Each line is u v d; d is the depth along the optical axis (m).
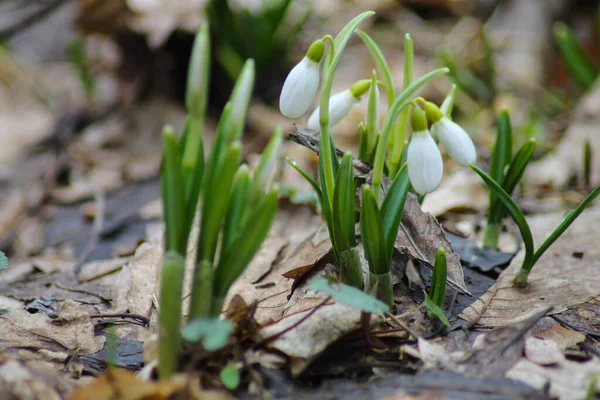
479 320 0.54
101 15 1.06
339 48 0.50
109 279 0.61
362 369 0.51
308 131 0.54
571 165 0.78
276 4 1.05
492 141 0.92
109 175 0.94
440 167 0.50
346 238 0.52
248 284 0.58
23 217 0.85
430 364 0.51
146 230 0.73
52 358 0.52
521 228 0.55
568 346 0.52
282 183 0.76
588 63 1.06
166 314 0.48
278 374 0.50
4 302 0.58
